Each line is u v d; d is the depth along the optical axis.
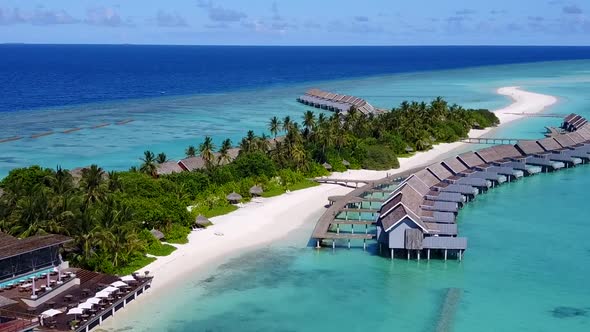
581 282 75.06
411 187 98.69
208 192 101.88
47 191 81.69
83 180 84.12
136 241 76.12
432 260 81.69
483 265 80.25
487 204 109.62
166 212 86.06
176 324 62.88
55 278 67.44
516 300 69.88
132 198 86.06
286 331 62.09
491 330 62.69
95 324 61.91
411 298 70.12
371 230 93.38
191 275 74.81
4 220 74.06
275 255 82.06
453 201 102.94
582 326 64.06
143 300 68.00
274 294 70.50
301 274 76.19
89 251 73.06
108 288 65.44
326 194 111.50
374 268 78.75
